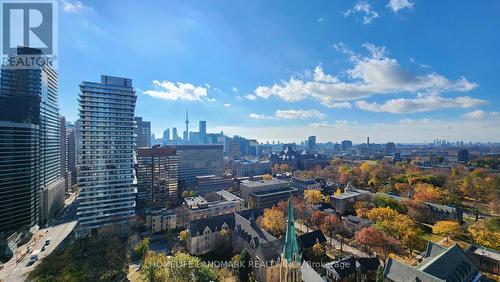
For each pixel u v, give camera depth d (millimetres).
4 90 171000
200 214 156500
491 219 122188
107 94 146875
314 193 181750
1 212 138000
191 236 114062
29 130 152375
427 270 71438
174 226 149375
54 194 180250
